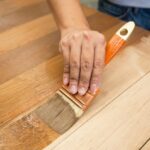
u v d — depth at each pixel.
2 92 0.47
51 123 0.41
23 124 0.41
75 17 0.50
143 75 0.52
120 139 0.40
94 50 0.42
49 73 0.52
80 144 0.39
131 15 0.77
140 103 0.46
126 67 0.54
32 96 0.46
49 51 0.58
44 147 0.38
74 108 0.43
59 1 0.52
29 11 0.72
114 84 0.50
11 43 0.59
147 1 0.73
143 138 0.40
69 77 0.44
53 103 0.44
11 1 0.76
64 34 0.48
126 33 0.44
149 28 0.78
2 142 0.39
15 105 0.44
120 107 0.45
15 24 0.66
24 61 0.54
